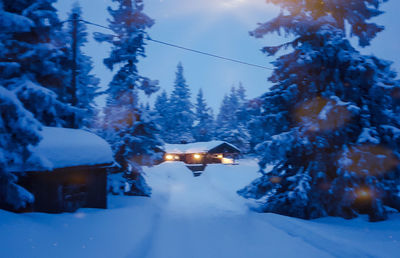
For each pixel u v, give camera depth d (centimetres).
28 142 607
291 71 1212
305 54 1093
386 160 1055
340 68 1131
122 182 1703
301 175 1127
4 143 589
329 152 1176
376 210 1022
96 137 1248
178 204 1698
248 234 955
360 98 1128
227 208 1553
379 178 1082
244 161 5056
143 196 1739
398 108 1118
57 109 1250
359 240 809
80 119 1374
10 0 1071
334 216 1127
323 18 1102
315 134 1127
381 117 1088
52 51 1193
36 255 496
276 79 1302
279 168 1331
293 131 1141
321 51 1107
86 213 989
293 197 1072
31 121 602
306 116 1187
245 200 1831
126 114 1784
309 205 1122
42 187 909
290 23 1166
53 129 1102
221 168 3572
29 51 1080
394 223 993
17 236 537
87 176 1127
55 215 823
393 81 1062
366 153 1025
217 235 959
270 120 1233
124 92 1806
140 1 1850
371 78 1033
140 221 1037
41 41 1185
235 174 3300
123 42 1789
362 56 1077
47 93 966
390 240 805
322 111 1049
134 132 1825
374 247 743
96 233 751
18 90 947
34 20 1116
